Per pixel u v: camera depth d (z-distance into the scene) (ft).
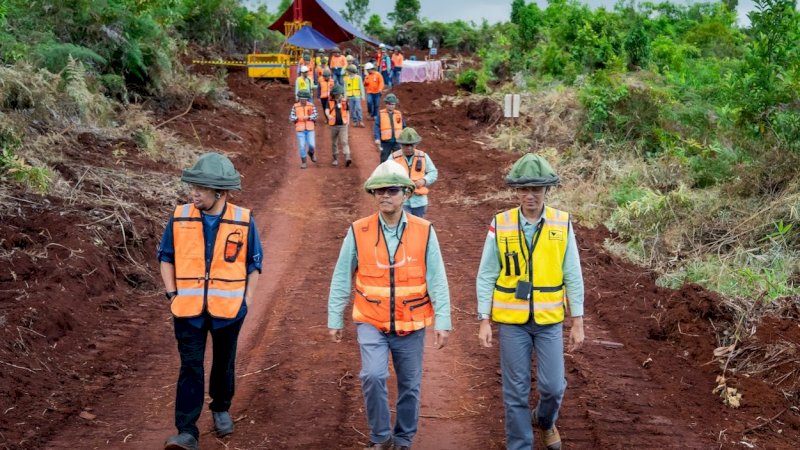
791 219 32.42
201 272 17.42
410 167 29.71
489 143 61.31
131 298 28.48
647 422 19.36
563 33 86.43
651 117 52.44
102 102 48.91
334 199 45.52
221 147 55.42
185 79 67.26
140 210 35.47
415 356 16.92
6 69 41.37
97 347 23.63
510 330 16.78
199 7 105.29
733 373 22.17
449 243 36.52
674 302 26.35
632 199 39.70
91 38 56.70
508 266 16.66
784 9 44.57
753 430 19.11
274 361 23.40
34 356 21.66
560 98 62.13
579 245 34.12
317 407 20.30
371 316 16.70
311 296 29.37
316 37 105.81
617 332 25.38
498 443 18.49
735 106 46.83
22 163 33.53
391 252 16.74
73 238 29.55
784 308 25.40
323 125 73.56
